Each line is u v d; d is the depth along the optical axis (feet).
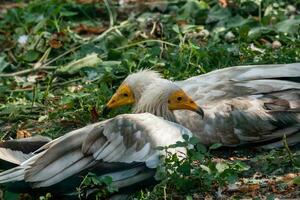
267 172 39.91
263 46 53.11
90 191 36.63
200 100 43.55
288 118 42.68
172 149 37.47
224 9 57.82
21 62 55.11
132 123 37.45
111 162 36.86
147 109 41.50
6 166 38.40
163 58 52.54
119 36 55.31
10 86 51.70
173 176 37.06
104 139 36.99
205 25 57.41
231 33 55.21
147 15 59.06
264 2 58.13
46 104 49.24
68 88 50.57
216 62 50.60
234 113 42.70
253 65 46.24
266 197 37.22
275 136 42.75
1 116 48.47
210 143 42.55
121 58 53.16
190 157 37.17
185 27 55.47
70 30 57.98
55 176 36.35
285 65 44.98
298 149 42.68
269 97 43.27
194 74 49.73
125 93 43.55
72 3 60.90
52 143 37.45
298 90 43.47
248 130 42.55
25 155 38.63
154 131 37.52
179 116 42.45
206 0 60.23
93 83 50.52
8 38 58.03
